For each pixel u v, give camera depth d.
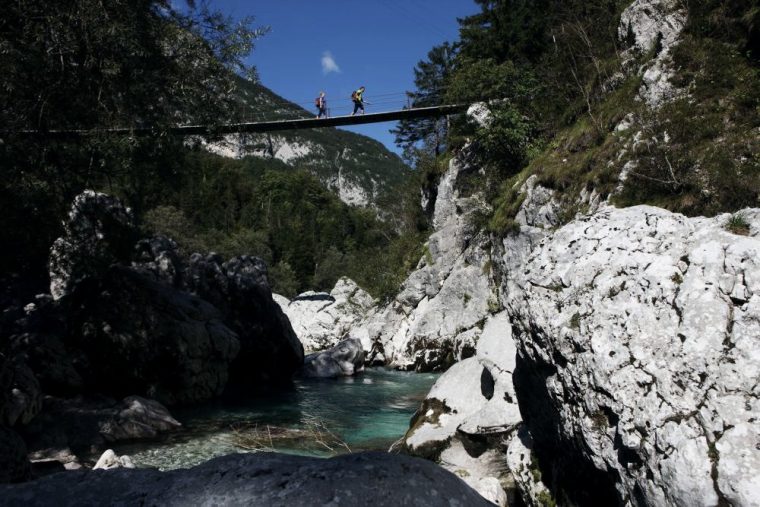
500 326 9.55
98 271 15.67
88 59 11.66
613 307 4.77
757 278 4.14
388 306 30.06
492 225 21.80
